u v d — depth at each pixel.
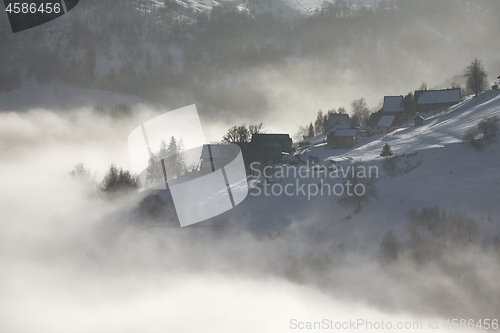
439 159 92.75
